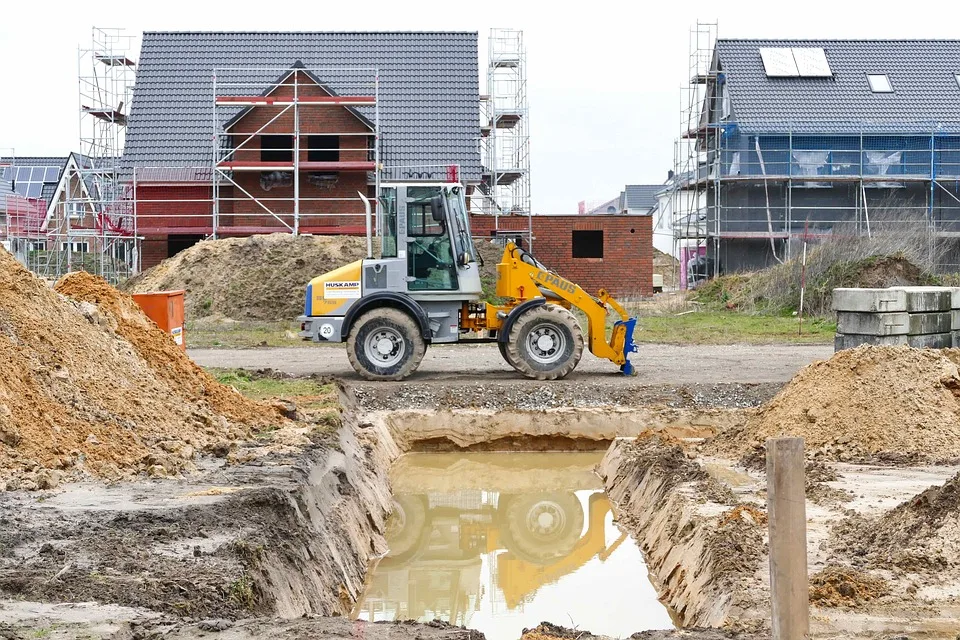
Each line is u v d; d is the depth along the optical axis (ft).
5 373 32.27
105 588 21.29
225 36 124.47
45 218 147.33
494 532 40.50
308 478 33.35
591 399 54.13
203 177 114.42
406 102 119.96
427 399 54.44
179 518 26.61
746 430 44.09
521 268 58.29
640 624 28.84
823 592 23.29
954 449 39.17
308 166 112.06
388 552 37.68
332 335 57.98
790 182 123.34
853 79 126.52
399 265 57.88
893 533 27.55
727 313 96.89
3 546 23.85
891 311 53.83
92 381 35.86
